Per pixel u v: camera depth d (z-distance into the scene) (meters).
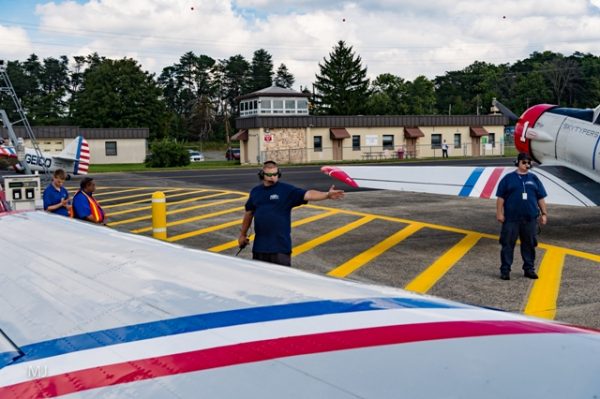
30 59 115.94
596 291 6.59
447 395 0.96
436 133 45.00
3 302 1.78
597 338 1.17
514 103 91.69
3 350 1.46
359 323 1.28
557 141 11.00
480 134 45.28
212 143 86.56
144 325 1.42
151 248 2.17
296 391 1.04
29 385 1.27
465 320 1.27
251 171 31.58
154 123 70.75
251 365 1.15
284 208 5.57
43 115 88.31
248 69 115.94
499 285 6.95
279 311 1.39
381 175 10.31
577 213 12.81
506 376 1.00
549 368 1.01
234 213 13.96
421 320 1.28
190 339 1.30
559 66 95.12
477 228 11.10
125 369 1.24
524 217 7.08
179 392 1.12
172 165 39.12
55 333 1.49
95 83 69.25
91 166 42.06
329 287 1.57
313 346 1.18
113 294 1.66
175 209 14.98
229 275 1.72
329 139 42.38
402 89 78.12
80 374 1.27
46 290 1.80
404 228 11.26
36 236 2.51
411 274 7.59
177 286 1.65
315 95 73.06
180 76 111.75
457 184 9.65
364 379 1.04
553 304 6.14
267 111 44.25
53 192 8.48
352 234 10.70
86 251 2.16
